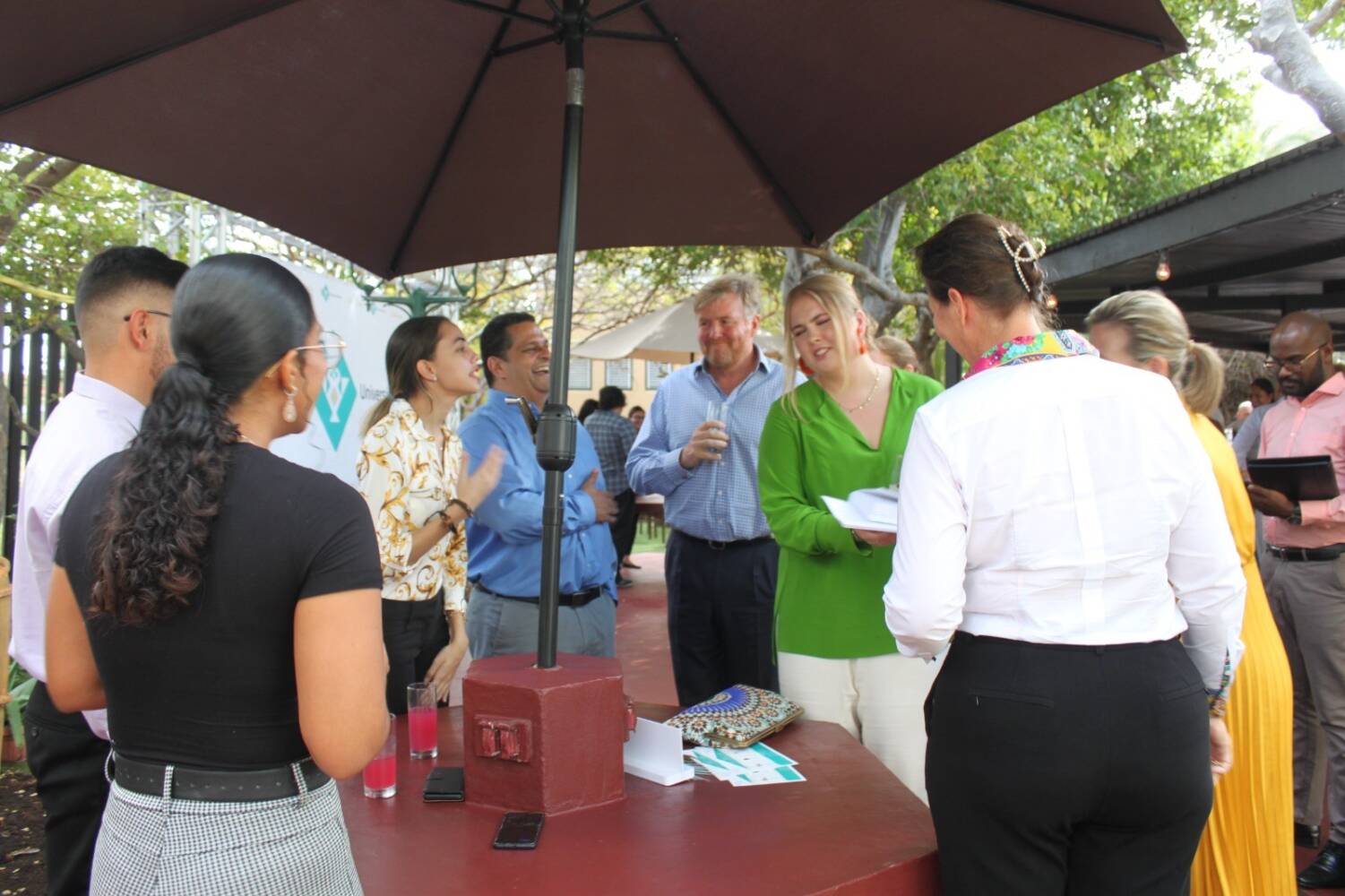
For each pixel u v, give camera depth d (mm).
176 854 1226
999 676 1575
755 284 3605
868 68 2289
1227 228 4027
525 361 3371
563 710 1841
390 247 2846
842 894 1578
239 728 1244
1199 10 8688
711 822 1827
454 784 1967
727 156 2676
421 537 2838
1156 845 1617
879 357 3268
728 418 3523
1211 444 2455
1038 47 2070
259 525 1229
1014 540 1592
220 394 1287
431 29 2246
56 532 1826
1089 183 10109
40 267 5559
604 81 2463
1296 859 3592
